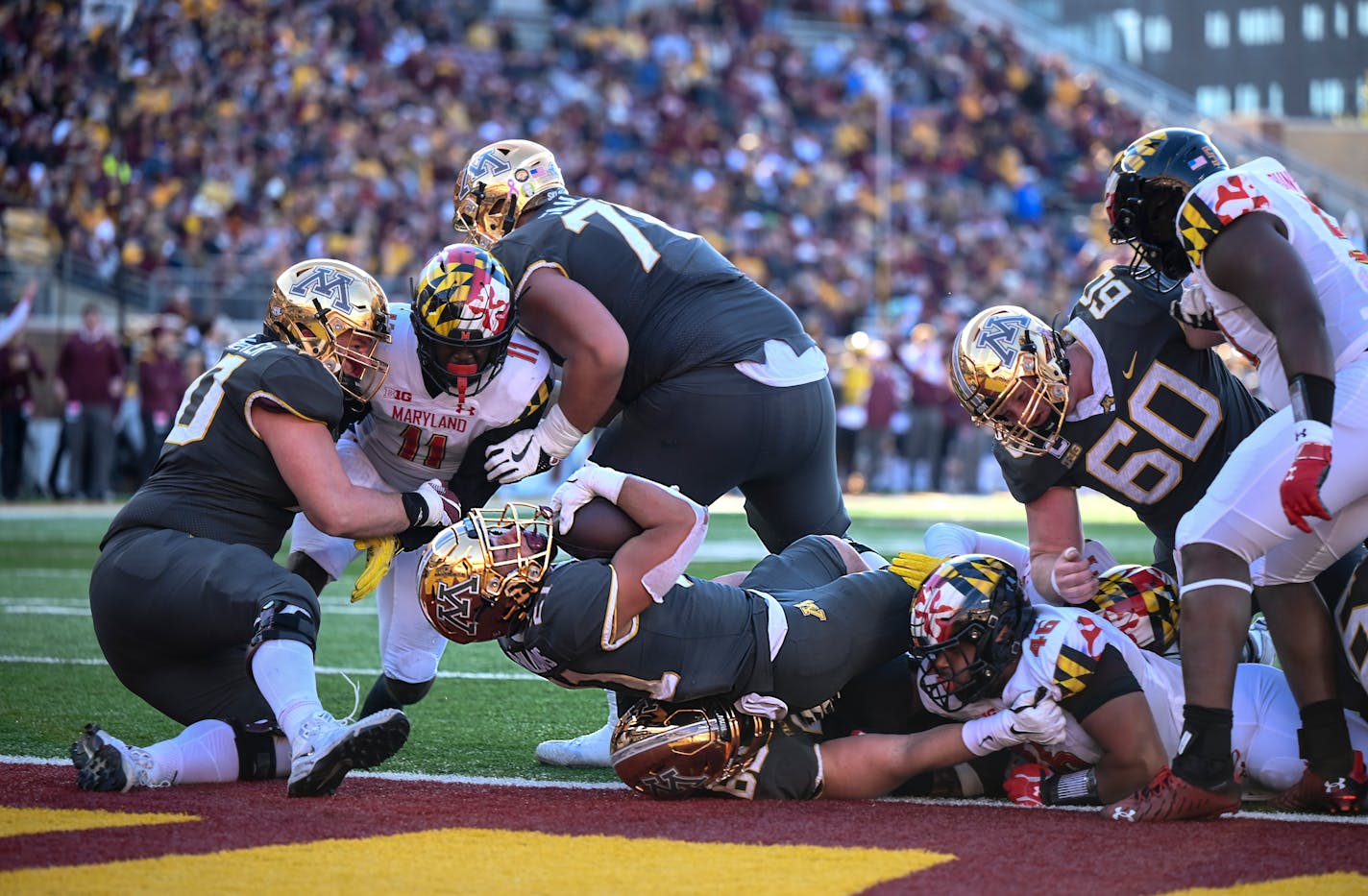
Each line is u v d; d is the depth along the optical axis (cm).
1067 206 9262
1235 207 1117
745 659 1172
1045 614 1182
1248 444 1145
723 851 998
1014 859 978
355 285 1276
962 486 6153
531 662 1161
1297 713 1190
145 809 1120
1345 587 1202
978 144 9344
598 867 953
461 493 1405
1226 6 15512
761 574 1295
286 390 1230
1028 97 9750
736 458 1389
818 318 7550
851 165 8888
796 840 1033
